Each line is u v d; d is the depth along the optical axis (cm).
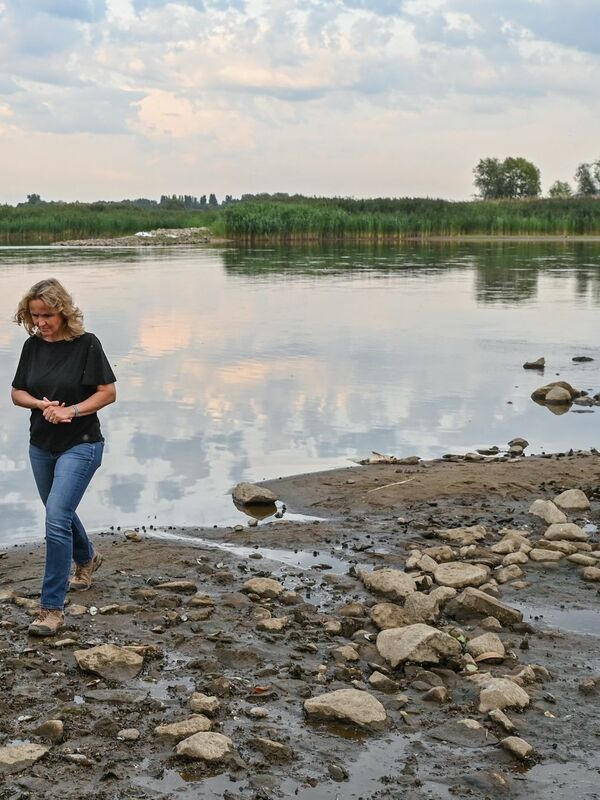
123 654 529
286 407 1285
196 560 722
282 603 638
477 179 15050
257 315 2341
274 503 880
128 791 407
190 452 1052
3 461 1014
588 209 8019
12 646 552
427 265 4338
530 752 443
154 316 2302
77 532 636
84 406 597
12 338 1914
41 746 436
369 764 434
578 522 830
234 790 410
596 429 1202
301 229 7325
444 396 1381
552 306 2591
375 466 1004
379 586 657
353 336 1995
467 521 832
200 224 8981
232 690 500
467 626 605
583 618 625
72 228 8031
